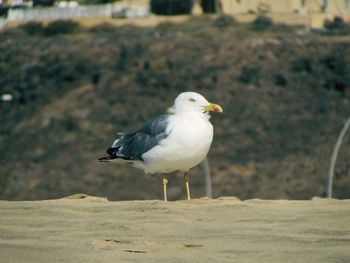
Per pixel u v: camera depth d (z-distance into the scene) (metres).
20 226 8.93
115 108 57.56
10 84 62.88
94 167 49.94
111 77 61.22
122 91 59.53
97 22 74.06
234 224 8.95
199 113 12.12
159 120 12.41
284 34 66.94
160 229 8.75
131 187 46.28
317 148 50.97
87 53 64.94
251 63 61.34
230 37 66.19
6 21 76.81
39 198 48.50
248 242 8.08
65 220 9.25
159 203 10.52
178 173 46.12
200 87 59.16
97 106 57.97
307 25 70.44
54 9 77.25
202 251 7.72
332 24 71.00
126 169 47.84
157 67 61.66
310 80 59.22
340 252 7.60
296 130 53.31
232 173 48.31
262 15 71.44
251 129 53.53
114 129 55.47
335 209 9.77
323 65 60.34
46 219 9.30
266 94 57.81
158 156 12.27
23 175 50.88
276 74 59.69
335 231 8.48
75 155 52.31
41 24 74.44
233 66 61.06
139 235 8.45
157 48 64.19
